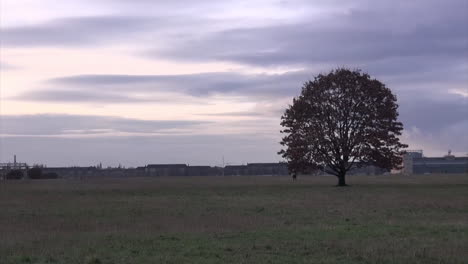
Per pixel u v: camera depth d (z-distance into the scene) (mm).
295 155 62531
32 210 31906
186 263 14047
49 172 136250
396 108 62844
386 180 86000
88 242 17797
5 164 118375
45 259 14852
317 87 62438
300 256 15031
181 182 87188
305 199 39688
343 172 63062
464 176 112062
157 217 26891
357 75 61812
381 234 19250
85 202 38594
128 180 104000
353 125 62500
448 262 14266
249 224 23109
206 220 25000
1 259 14984
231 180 99562
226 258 14695
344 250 15875
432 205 33094
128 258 14820
